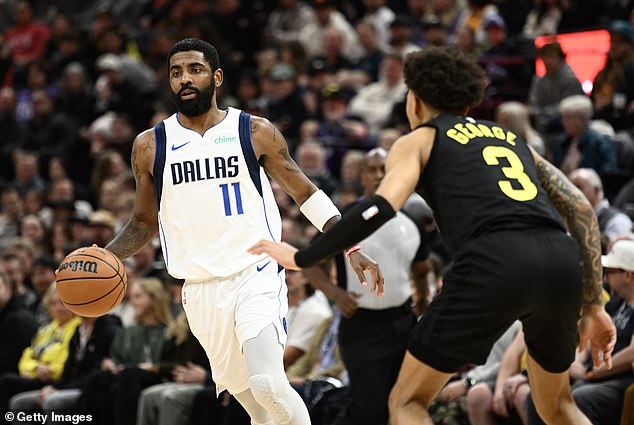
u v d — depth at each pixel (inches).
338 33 1165.7
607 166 783.1
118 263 408.2
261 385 375.6
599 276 389.1
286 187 413.4
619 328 542.6
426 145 371.2
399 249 548.1
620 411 518.0
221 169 399.9
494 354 583.8
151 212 420.5
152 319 697.0
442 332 361.1
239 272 397.1
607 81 898.7
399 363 542.0
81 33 1456.7
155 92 1210.0
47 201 1057.5
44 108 1254.3
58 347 744.3
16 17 1509.6
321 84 1096.2
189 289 404.8
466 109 393.7
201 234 398.6
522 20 1116.5
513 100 938.7
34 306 831.7
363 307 545.0
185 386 647.1
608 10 1047.6
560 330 366.3
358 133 981.8
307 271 551.2
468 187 363.3
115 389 665.6
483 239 356.2
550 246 358.0
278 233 409.7
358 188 759.7
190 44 403.5
